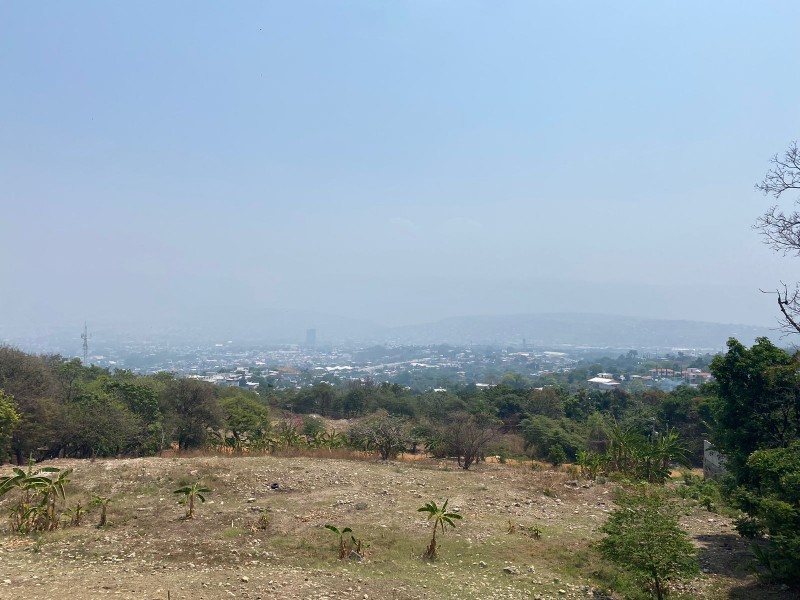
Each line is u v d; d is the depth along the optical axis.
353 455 27.95
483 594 10.45
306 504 16.19
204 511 15.05
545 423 42.94
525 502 17.98
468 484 20.25
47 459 26.75
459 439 26.69
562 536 14.36
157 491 16.86
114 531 13.32
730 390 15.81
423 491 18.75
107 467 19.09
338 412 68.00
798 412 15.04
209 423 36.66
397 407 63.97
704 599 10.91
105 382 37.66
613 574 11.65
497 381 139.62
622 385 118.06
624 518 11.42
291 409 67.81
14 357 27.97
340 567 11.45
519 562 12.33
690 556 12.14
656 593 10.71
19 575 10.36
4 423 21.94
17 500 15.68
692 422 45.34
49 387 28.70
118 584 9.95
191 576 10.56
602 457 24.66
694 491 20.91
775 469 11.53
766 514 11.27
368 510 15.84
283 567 11.31
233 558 11.70
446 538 13.66
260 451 28.53
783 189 14.28
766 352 15.59
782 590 11.22
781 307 14.31
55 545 12.24
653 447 25.20
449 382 147.38
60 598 9.16
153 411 35.00
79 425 28.56
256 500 16.41
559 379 139.38
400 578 11.02
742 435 15.23
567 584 11.20
